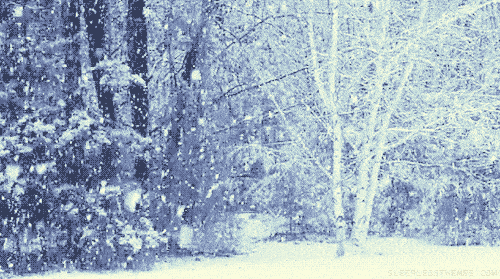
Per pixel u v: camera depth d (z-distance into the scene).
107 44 16.09
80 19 15.80
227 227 17.12
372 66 19.95
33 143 14.43
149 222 14.94
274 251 18.17
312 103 19.62
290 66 19.47
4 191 14.25
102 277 12.93
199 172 16.88
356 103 18.97
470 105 18.80
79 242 14.58
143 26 16.00
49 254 14.63
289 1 19.98
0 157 14.23
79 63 15.12
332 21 17.33
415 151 21.19
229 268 13.88
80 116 14.58
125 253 14.41
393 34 19.36
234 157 18.80
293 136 18.41
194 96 17.23
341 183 18.14
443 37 19.25
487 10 20.59
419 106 20.00
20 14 14.72
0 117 14.51
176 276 12.62
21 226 14.47
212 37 17.61
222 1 17.72
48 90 14.96
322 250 18.55
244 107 18.95
